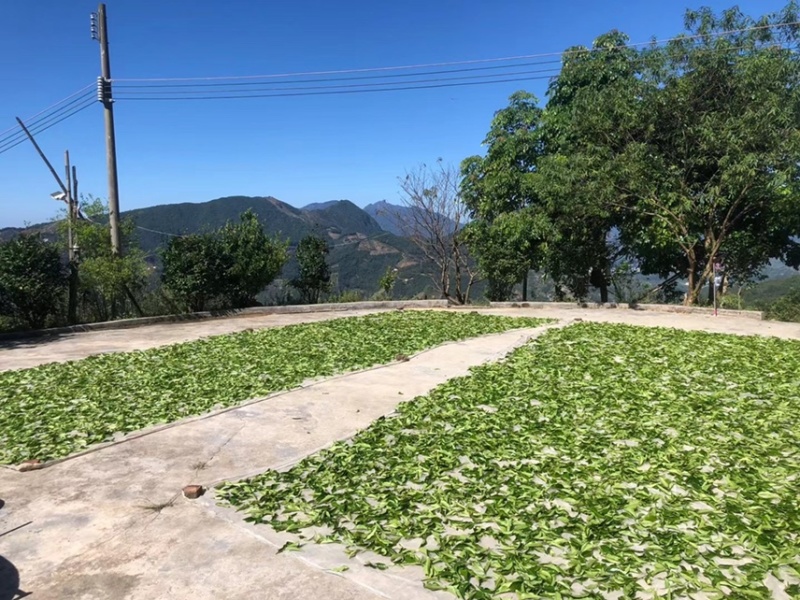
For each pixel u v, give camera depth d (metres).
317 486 4.33
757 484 4.20
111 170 14.04
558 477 4.39
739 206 14.65
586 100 15.07
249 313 15.65
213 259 15.04
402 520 3.77
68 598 3.01
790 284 16.59
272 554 3.41
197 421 5.95
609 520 3.69
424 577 3.14
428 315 14.70
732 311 14.17
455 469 4.68
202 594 3.03
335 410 6.35
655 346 9.66
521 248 16.39
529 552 3.34
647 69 14.47
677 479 4.32
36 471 4.71
